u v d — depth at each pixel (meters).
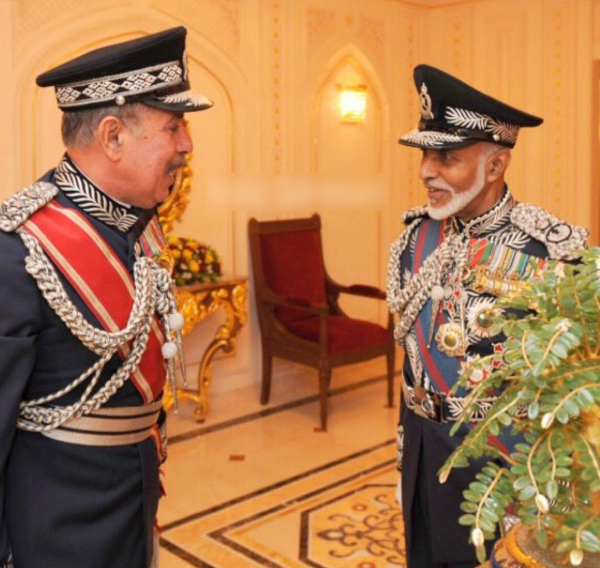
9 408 1.34
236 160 5.04
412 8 6.08
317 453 4.18
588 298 1.02
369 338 4.74
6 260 1.35
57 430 1.43
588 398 0.92
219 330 4.65
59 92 1.46
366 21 5.73
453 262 1.83
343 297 5.77
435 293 1.82
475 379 1.73
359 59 5.72
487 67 6.06
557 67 5.77
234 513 3.45
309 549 3.11
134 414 1.50
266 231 4.98
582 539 0.90
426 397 1.85
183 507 3.51
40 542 1.43
